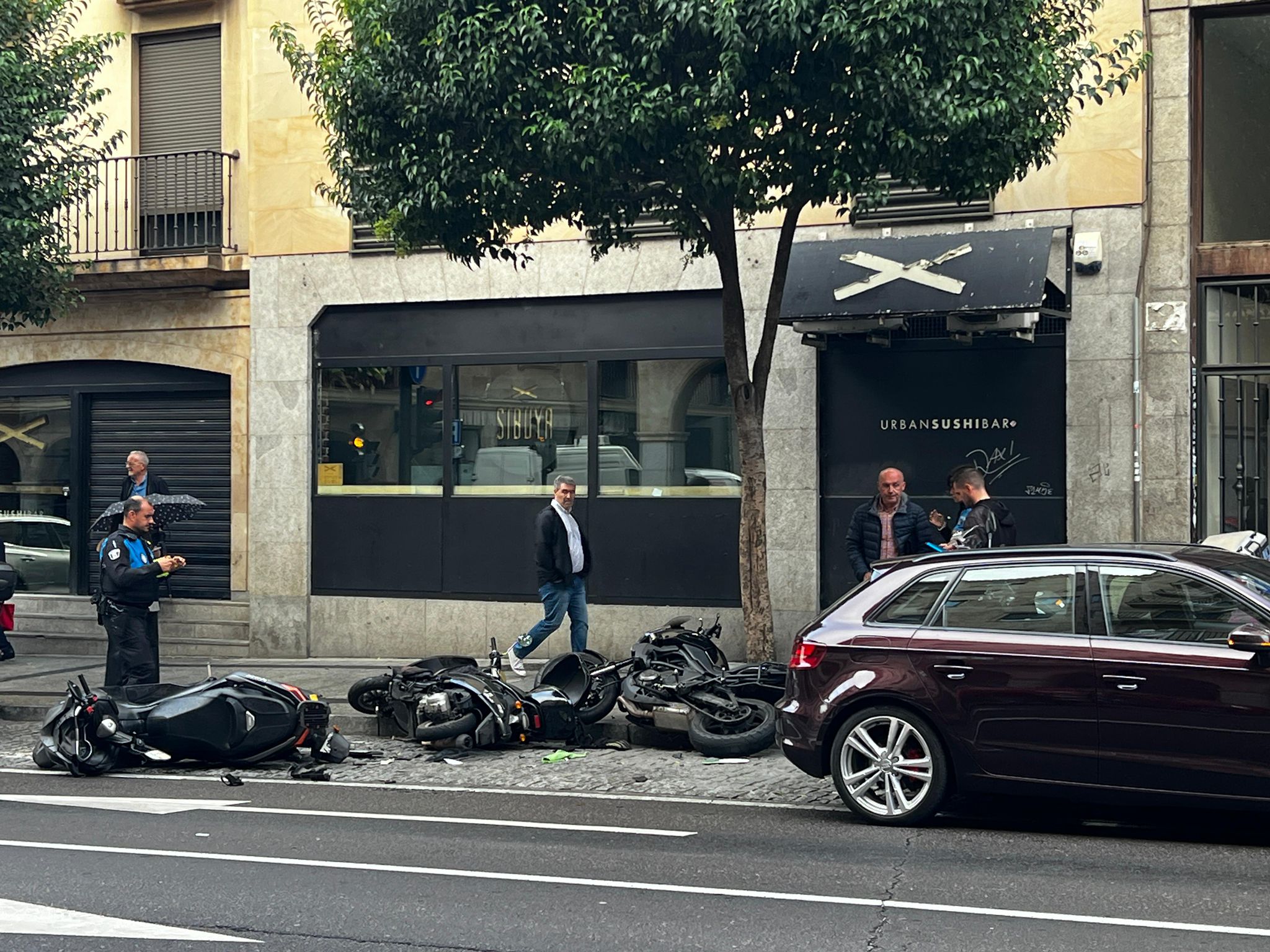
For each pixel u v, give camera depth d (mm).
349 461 16391
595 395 15336
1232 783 7230
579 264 15305
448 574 15898
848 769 8258
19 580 18031
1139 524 13297
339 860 7211
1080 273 13445
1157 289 13367
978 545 10688
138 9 17406
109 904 6340
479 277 15680
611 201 11977
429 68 11094
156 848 7527
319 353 16469
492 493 15820
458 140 11320
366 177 12242
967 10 10578
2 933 5859
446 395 15953
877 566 8594
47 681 14594
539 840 7738
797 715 8453
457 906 6262
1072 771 7621
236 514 16812
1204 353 13617
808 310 13297
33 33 15117
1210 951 5473
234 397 16812
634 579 15117
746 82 10812
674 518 14969
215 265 16594
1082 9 12562
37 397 17953
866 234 14156
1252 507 13445
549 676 11516
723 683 10836
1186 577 7562
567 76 10961
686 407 15016
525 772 10141
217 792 9492
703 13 10328
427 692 11172
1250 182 13586
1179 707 7352
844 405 14375
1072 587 7836
